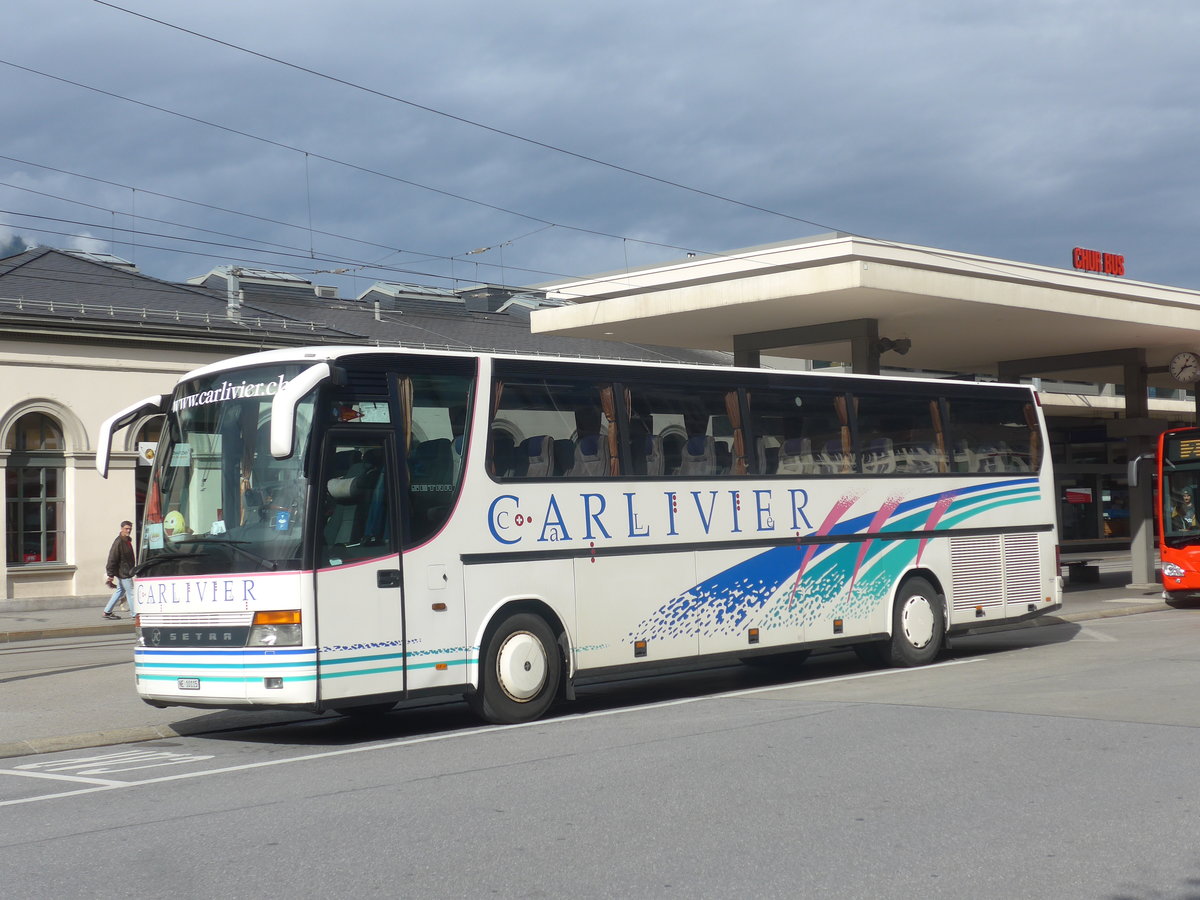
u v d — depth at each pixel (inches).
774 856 251.1
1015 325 973.2
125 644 855.1
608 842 265.0
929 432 628.1
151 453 865.5
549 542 467.5
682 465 517.3
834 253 863.1
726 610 524.1
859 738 386.0
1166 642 666.2
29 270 1267.2
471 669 440.5
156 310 1275.8
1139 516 1144.8
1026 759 345.4
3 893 237.5
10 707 523.5
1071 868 239.5
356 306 1667.1
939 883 230.8
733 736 397.4
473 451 450.6
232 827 288.5
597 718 457.7
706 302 880.9
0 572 1164.5
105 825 295.6
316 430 411.2
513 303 1870.1
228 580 409.1
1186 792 303.0
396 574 423.5
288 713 507.5
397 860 254.2
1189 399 2246.6
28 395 1183.6
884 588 593.3
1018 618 659.4
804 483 562.9
